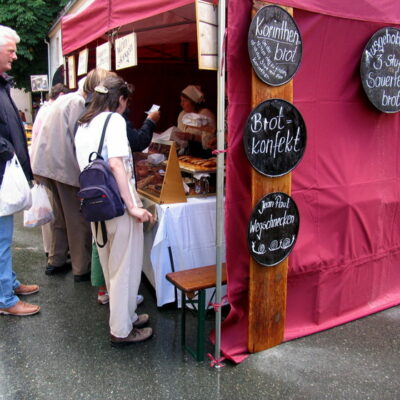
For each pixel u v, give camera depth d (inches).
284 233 95.1
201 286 91.9
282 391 88.0
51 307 124.3
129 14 109.1
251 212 88.0
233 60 81.5
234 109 83.7
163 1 93.6
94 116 91.1
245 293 96.6
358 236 113.9
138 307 123.2
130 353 100.7
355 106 105.1
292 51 86.8
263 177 88.8
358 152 108.5
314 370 94.9
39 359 98.4
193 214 114.0
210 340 103.8
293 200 94.7
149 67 219.6
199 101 150.3
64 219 143.1
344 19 97.7
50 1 518.9
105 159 89.1
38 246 180.9
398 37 106.4
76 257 140.5
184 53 205.2
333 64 98.6
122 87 93.9
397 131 115.9
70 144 127.6
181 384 89.7
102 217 86.3
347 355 100.9
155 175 121.8
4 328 112.1
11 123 110.8
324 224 106.3
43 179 135.3
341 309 115.7
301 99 95.0
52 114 128.6
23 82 535.5
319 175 102.0
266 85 84.9
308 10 89.7
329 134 101.7
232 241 90.5
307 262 104.5
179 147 142.3
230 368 95.0
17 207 106.9
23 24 485.7
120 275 95.1
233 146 85.4
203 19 78.4
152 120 115.6
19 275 147.7
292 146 91.5
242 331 99.1
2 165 104.8
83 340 106.5
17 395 86.2
